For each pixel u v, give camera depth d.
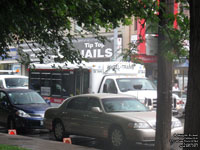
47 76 29.56
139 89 24.89
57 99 28.44
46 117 20.30
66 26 17.20
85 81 26.06
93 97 18.28
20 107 22.19
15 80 33.75
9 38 17.84
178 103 27.53
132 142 15.70
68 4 13.73
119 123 16.09
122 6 14.01
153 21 11.41
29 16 14.45
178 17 10.86
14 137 18.47
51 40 17.50
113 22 14.84
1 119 23.12
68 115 18.88
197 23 7.57
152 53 12.70
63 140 17.98
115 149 16.28
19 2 13.24
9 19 13.76
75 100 19.09
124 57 12.63
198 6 7.59
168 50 10.72
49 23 16.42
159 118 12.30
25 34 17.44
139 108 18.06
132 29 43.91
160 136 12.27
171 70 12.20
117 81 24.72
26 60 18.69
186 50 10.71
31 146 15.66
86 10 14.09
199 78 7.49
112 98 18.11
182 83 42.97
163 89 12.20
